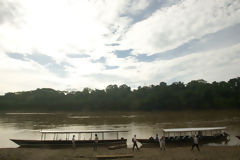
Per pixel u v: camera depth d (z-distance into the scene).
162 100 141.75
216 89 135.00
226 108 124.75
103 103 158.25
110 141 39.09
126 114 126.19
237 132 52.19
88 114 133.38
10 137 54.44
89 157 30.41
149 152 32.41
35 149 36.38
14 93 195.88
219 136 41.34
